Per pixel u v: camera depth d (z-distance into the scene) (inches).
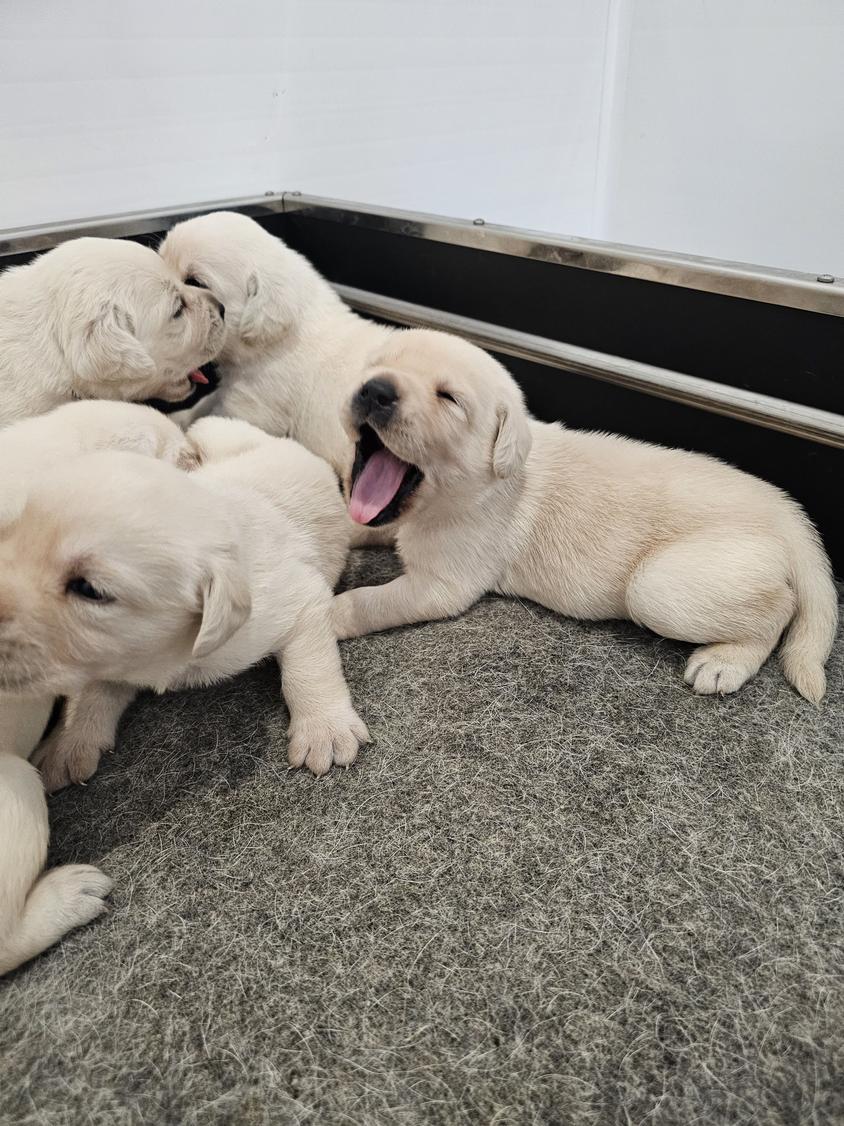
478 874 13.6
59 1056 11.5
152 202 26.2
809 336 17.6
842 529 19.1
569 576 18.1
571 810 14.6
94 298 19.0
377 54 27.5
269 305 22.3
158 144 25.5
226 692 17.3
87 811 14.8
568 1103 10.9
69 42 22.7
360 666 17.7
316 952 12.6
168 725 16.5
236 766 15.6
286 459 18.7
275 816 14.6
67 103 23.4
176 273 21.6
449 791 14.9
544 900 13.2
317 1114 10.8
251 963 12.5
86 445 16.2
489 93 29.6
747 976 12.2
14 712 14.3
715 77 25.7
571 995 12.0
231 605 12.9
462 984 12.2
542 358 22.1
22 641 11.9
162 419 17.9
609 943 12.6
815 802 14.6
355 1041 11.6
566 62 28.8
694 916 12.9
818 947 12.5
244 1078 11.2
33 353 19.6
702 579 16.3
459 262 23.5
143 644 13.0
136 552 12.2
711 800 14.7
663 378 19.8
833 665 17.3
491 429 16.5
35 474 13.7
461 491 17.1
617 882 13.4
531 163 30.6
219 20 24.9
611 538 17.6
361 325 23.3
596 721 16.2
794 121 24.1
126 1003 12.1
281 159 28.2
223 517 13.8
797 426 18.1
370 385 15.7
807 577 16.7
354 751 15.4
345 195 29.3
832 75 23.0
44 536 12.1
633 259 19.6
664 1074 11.1
